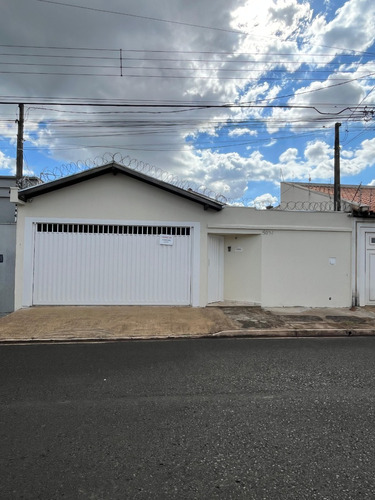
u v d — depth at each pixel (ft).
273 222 37.09
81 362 19.33
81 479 9.11
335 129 44.73
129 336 25.12
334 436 11.43
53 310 32.40
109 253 34.86
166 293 35.60
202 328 27.50
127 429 11.80
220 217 36.32
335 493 8.62
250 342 24.49
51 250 34.12
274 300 36.88
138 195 35.06
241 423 12.28
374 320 31.14
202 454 10.32
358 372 17.85
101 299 34.63
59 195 34.12
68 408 13.41
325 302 37.55
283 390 15.35
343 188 59.57
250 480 9.12
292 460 10.03
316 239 37.76
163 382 16.25
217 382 16.29
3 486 8.79
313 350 22.25
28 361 19.47
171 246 35.76
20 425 12.04
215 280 37.81
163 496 8.48
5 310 33.47
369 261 38.60
